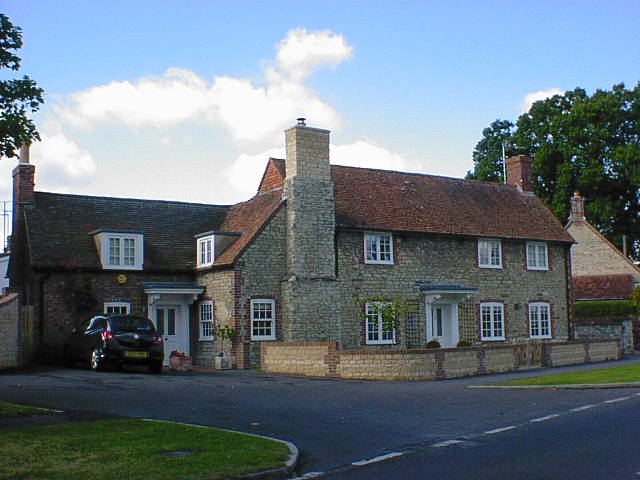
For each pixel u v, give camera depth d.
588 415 14.05
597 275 50.97
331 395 18.47
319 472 10.11
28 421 13.46
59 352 28.98
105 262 30.11
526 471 9.61
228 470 9.70
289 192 30.39
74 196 32.88
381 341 31.67
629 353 37.91
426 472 9.80
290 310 29.42
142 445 11.19
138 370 26.48
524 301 36.91
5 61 14.65
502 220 37.53
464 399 17.34
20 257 31.89
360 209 32.69
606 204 54.59
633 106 54.81
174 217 34.44
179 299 31.50
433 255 33.84
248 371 27.36
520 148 58.62
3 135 14.38
